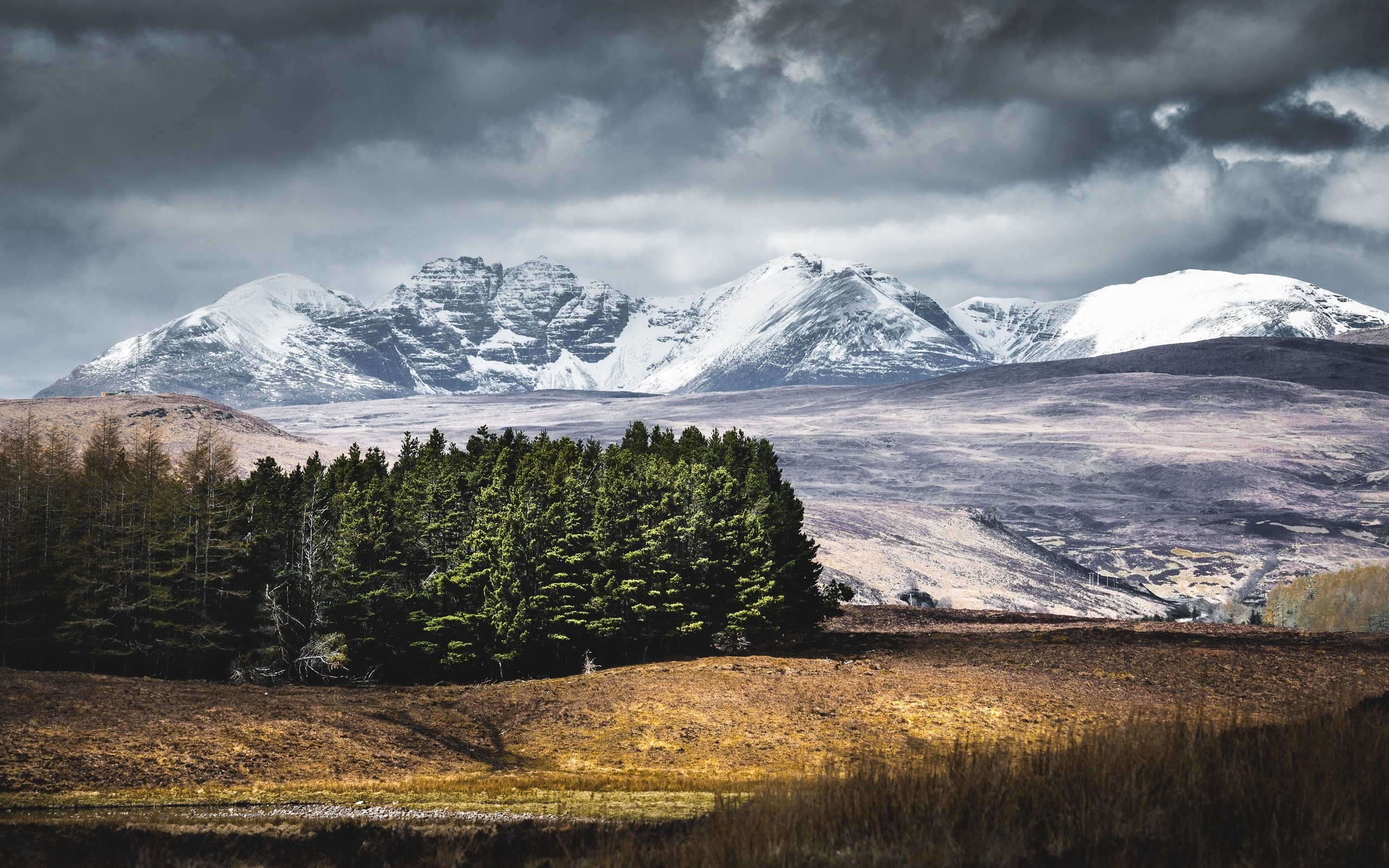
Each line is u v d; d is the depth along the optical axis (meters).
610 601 163.12
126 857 60.41
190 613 154.62
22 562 156.12
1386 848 28.30
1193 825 30.02
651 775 99.19
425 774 99.94
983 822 30.77
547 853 50.62
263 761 98.94
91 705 111.12
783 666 148.50
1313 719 35.66
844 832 31.78
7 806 80.94
